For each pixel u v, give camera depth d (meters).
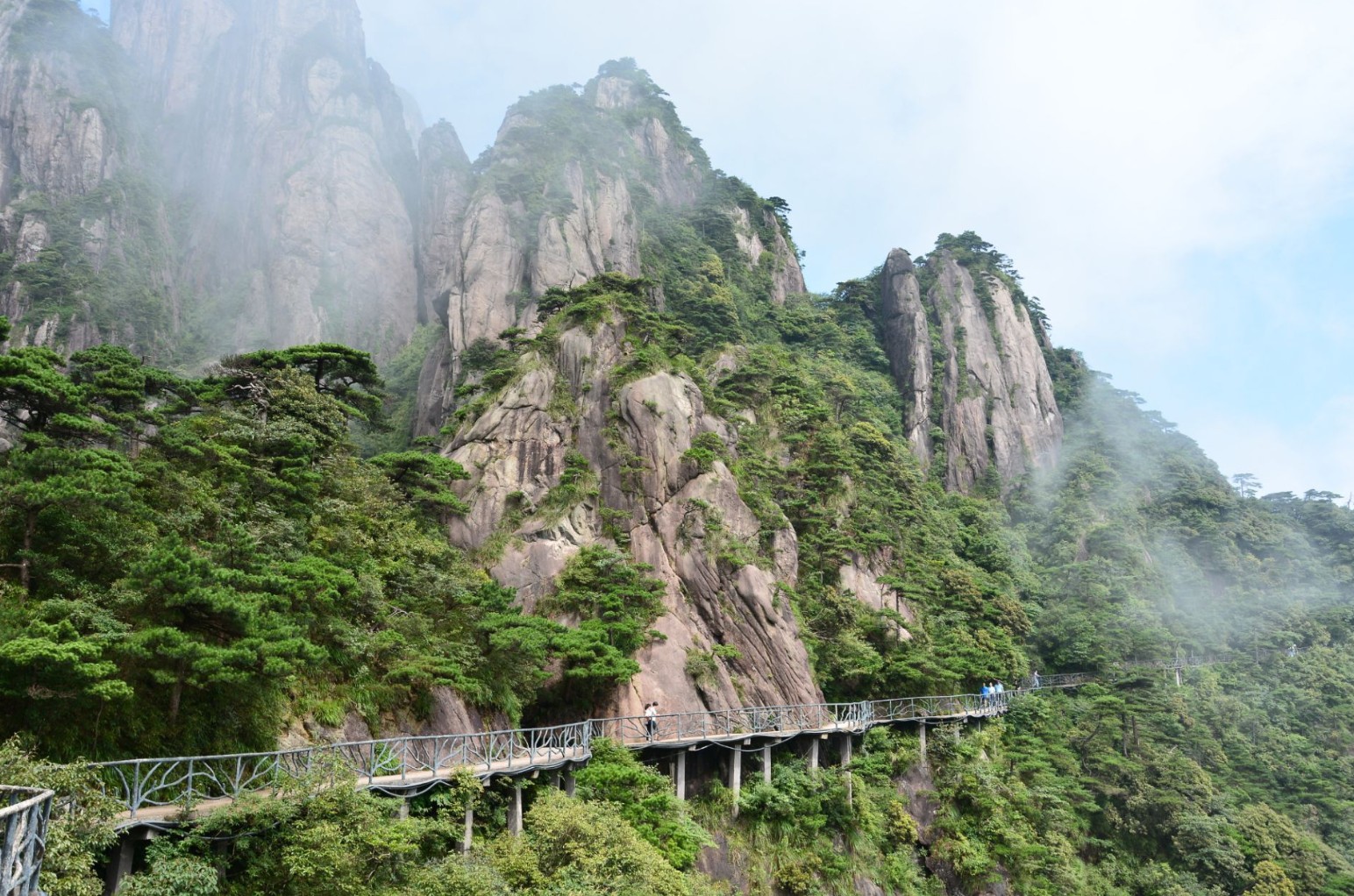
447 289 87.31
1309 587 93.31
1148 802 55.69
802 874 36.56
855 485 64.69
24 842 11.88
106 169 104.62
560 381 53.16
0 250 93.62
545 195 89.00
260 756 21.56
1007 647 64.88
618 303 56.56
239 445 32.41
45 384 25.42
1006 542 87.69
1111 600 80.62
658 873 26.08
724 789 38.44
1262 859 55.09
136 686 21.95
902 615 57.03
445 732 31.48
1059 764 56.66
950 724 51.62
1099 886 50.16
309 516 33.31
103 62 114.94
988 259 129.25
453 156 109.81
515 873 24.30
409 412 81.00
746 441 59.72
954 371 113.62
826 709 45.06
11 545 22.84
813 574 53.53
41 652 18.23
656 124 113.50
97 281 91.44
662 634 42.69
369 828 20.70
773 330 100.81
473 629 35.66
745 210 115.81
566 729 33.16
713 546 47.06
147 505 27.17
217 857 19.36
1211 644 82.88
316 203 101.94
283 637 23.89
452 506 45.53
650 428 50.03
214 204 109.69
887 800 43.81
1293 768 67.19
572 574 44.44
